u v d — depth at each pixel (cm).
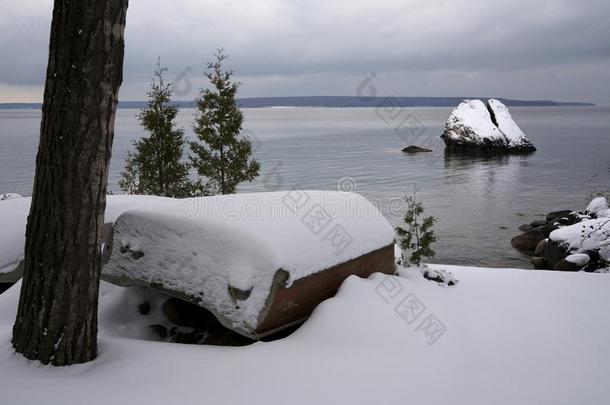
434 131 8325
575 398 289
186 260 405
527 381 311
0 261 550
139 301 475
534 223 2028
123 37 329
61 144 314
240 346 393
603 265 980
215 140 1144
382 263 522
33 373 318
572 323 426
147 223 436
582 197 2844
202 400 280
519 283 584
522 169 4225
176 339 442
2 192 2811
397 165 4491
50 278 326
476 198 2845
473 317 432
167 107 1129
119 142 6794
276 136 8881
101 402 278
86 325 336
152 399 281
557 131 10231
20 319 342
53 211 321
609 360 346
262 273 371
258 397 283
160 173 1137
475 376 316
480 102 5875
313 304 421
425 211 2453
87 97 313
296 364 328
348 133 9662
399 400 281
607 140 7425
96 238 336
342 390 292
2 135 9188
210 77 1140
